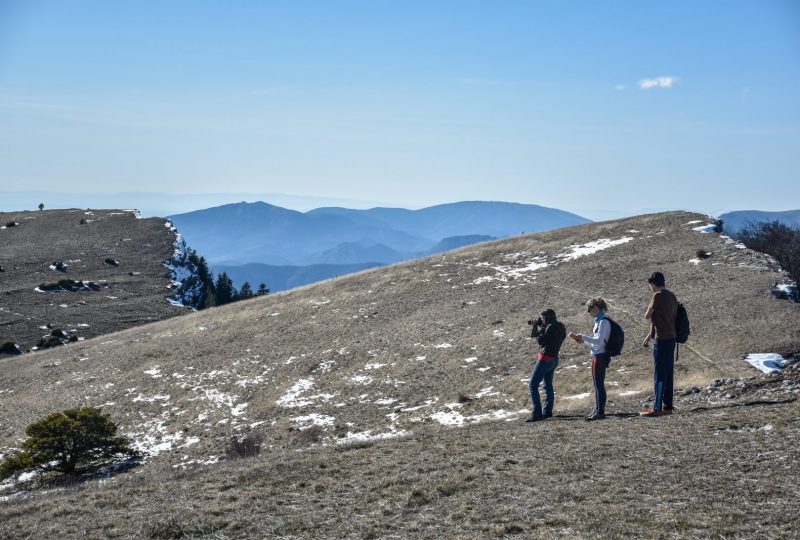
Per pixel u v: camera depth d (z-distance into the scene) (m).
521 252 68.75
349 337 50.75
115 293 111.56
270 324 59.00
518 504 8.66
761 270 48.28
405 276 67.44
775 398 13.80
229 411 39.50
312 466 11.79
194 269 145.12
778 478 8.55
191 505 9.95
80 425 31.77
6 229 158.88
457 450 11.93
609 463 10.11
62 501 11.32
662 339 13.64
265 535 8.41
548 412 15.63
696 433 11.37
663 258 56.41
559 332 15.37
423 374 39.94
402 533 8.05
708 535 6.95
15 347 77.44
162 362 52.91
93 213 176.75
